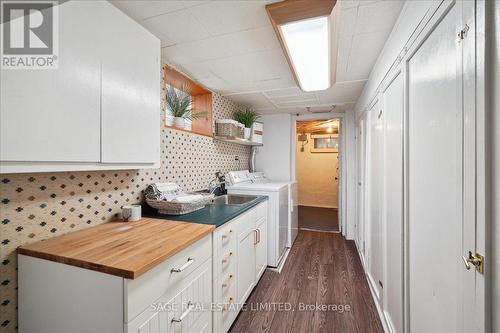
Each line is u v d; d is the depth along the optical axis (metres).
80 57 0.96
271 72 2.16
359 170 3.05
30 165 0.82
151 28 1.47
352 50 1.74
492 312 0.62
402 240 1.32
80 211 1.26
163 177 1.90
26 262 0.97
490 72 0.62
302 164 6.32
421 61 1.09
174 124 2.06
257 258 2.27
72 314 0.88
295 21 1.27
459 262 0.78
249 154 3.91
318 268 2.63
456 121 0.79
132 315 0.81
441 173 0.91
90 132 1.01
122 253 0.93
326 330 1.66
